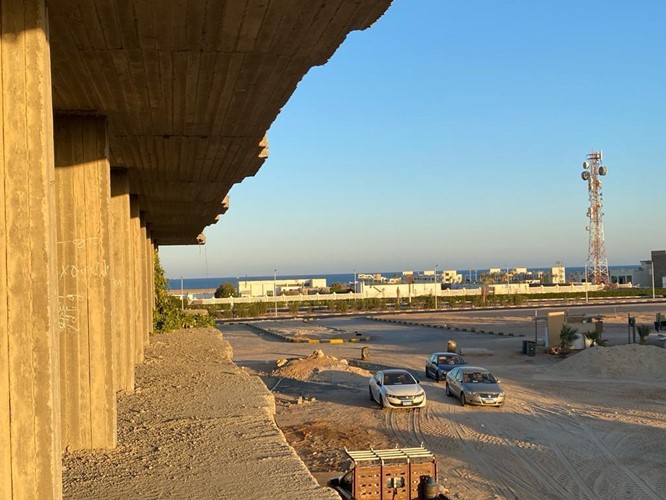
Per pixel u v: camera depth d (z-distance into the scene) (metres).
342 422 18.02
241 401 9.73
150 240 22.14
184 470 6.38
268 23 5.21
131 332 11.23
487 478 12.82
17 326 4.20
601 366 26.56
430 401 20.66
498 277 176.88
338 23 5.23
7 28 4.21
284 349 39.09
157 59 5.97
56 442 4.33
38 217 4.23
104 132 7.78
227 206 17.69
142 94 7.05
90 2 4.72
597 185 109.75
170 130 8.75
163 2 4.73
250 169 11.84
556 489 12.19
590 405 19.83
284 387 24.28
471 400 19.61
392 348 38.50
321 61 6.17
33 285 4.22
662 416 18.14
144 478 6.14
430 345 39.38
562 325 35.00
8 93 4.21
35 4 4.23
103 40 5.50
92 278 7.62
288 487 5.86
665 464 13.68
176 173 12.23
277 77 6.59
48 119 4.36
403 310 76.81
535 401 20.52
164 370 13.17
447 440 15.72
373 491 10.10
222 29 5.32
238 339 46.66
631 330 44.19
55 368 4.38
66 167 7.68
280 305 86.06
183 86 6.80
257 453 6.96
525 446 15.09
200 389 10.80
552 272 164.38
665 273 113.88
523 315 63.19
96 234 7.70
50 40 5.47
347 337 45.31
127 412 9.00
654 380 24.55
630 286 119.25
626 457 14.19
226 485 5.92
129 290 11.23
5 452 4.20
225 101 7.40
